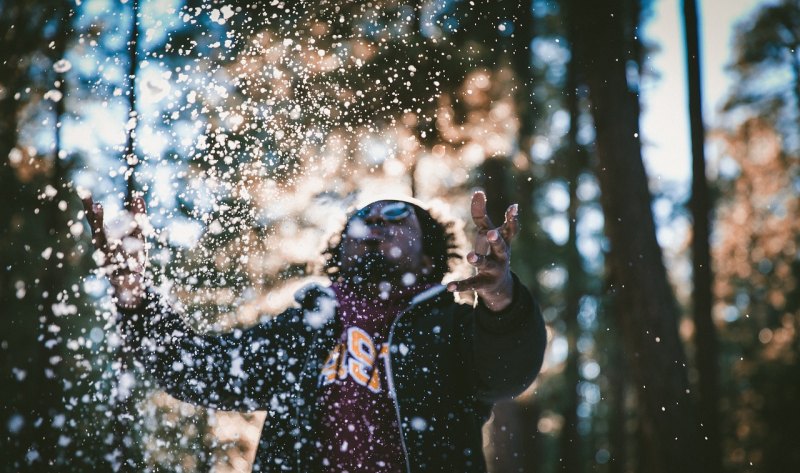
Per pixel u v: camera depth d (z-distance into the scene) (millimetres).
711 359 7730
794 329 18297
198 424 1957
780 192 18125
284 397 1505
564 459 14469
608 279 7469
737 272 19047
